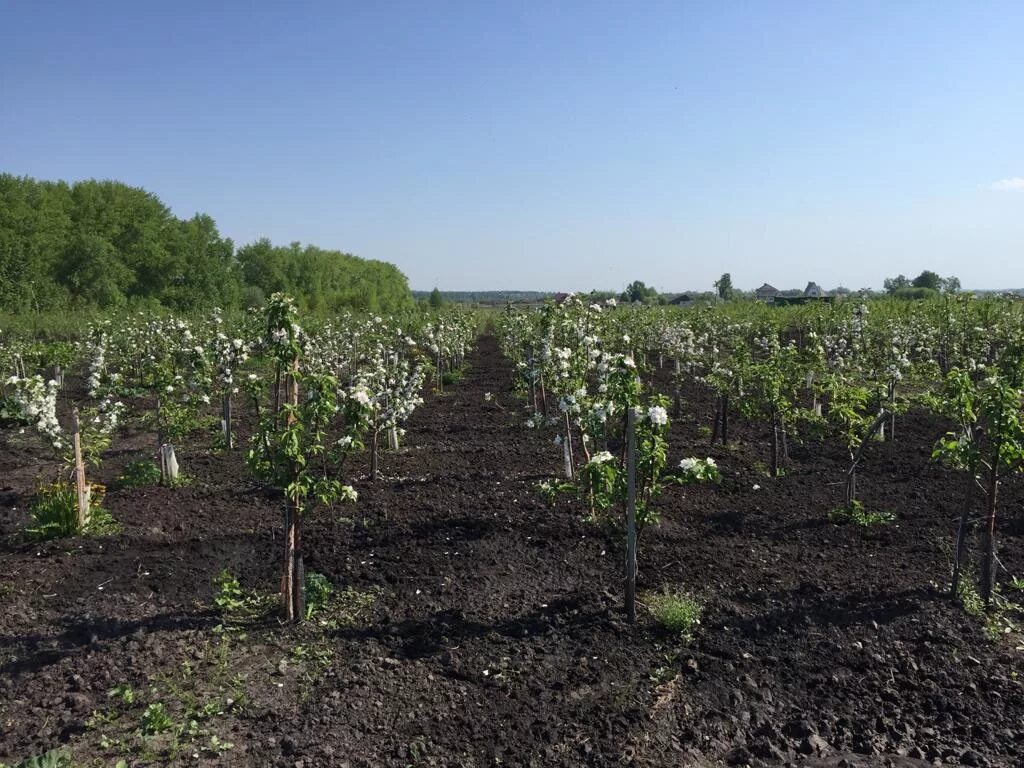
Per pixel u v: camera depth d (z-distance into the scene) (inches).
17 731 175.0
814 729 182.5
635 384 232.8
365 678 200.7
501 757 169.5
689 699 194.2
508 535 304.8
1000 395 230.8
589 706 189.9
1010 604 242.8
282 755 167.5
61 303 1664.6
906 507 340.2
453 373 837.2
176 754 165.6
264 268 2731.3
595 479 235.8
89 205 2012.8
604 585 260.4
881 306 848.9
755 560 282.0
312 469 418.3
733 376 435.2
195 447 475.8
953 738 178.1
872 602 245.1
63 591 253.3
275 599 247.6
